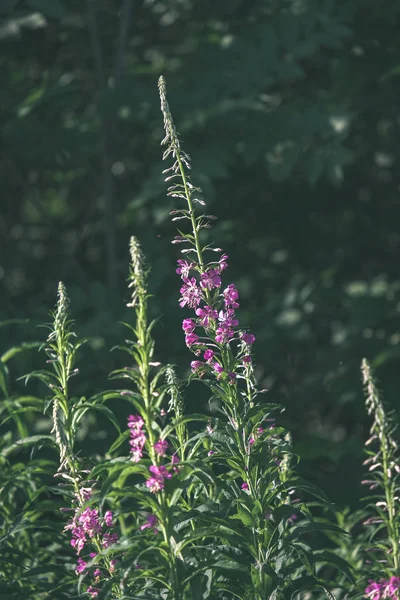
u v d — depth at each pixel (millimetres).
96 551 4215
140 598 3756
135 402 3725
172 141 4066
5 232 11156
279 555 4098
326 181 10750
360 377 9312
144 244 9555
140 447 3699
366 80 9875
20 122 9219
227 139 8734
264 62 9008
